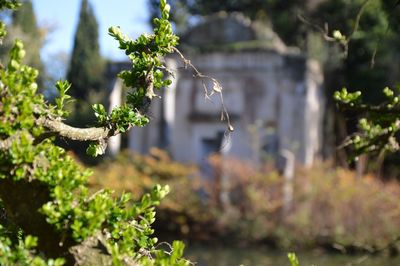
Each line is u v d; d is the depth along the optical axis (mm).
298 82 23969
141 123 3600
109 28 3682
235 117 24562
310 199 19141
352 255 17250
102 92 39250
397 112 4895
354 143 5336
